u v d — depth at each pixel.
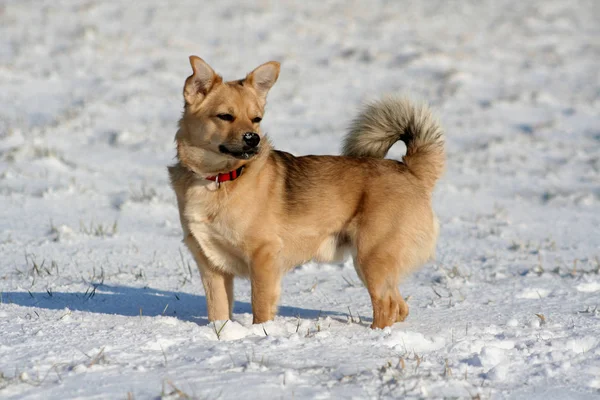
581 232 15.12
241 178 8.89
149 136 22.19
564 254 13.40
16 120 23.00
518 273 12.12
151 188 17.58
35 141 20.69
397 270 9.30
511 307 9.90
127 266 12.23
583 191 18.66
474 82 29.78
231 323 8.39
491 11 41.69
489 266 12.62
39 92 26.00
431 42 34.91
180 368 6.86
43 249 12.98
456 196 18.16
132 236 14.08
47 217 15.07
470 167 20.78
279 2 40.72
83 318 8.73
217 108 8.93
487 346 7.49
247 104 9.14
